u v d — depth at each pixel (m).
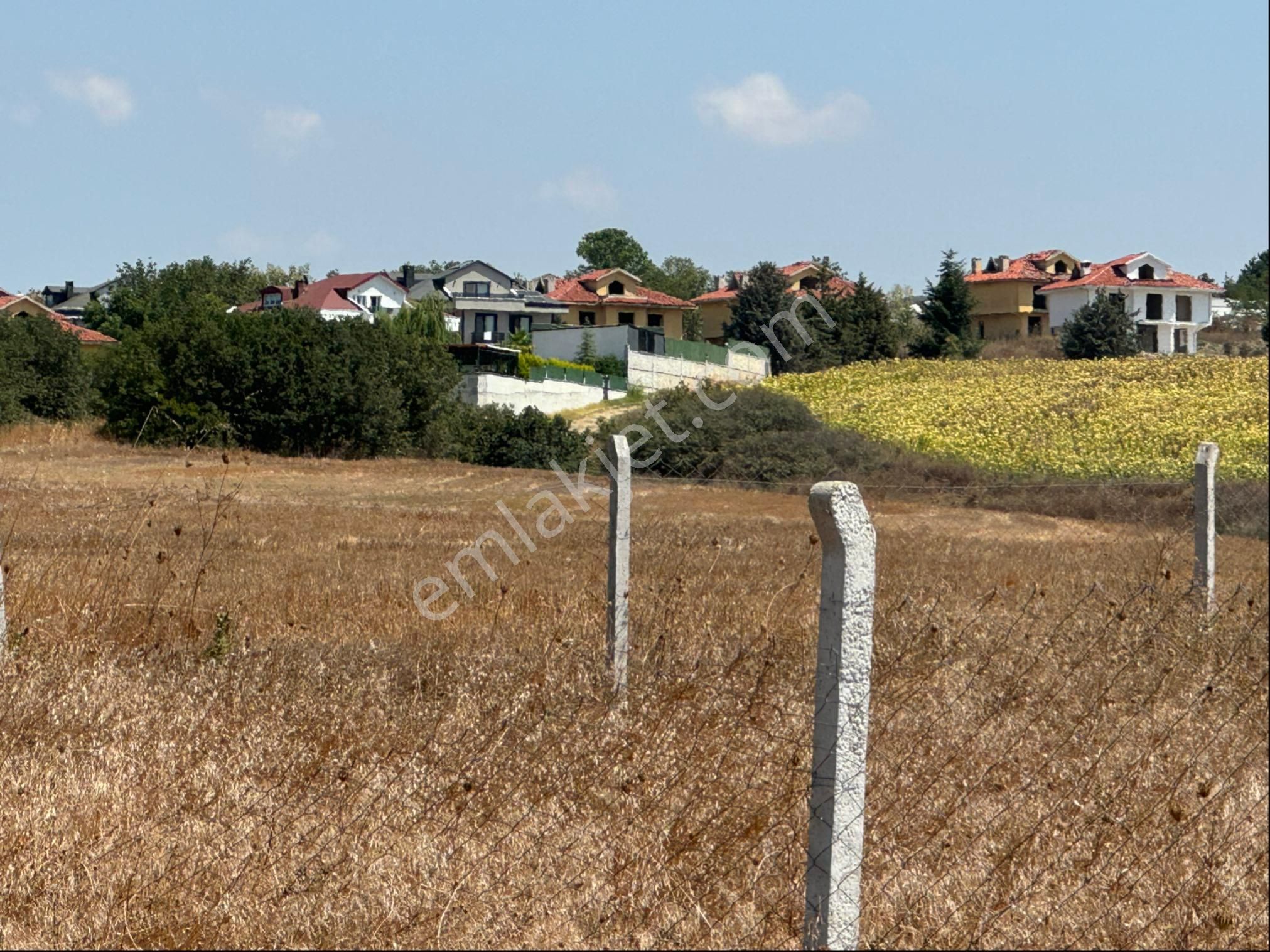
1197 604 26.48
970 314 148.75
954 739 18.08
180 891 14.07
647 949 12.68
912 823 15.62
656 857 14.48
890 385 110.75
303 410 112.25
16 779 16.78
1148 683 20.91
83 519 52.41
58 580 30.53
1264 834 15.19
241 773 17.38
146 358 111.19
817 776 11.09
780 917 13.26
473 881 14.14
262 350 112.75
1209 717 19.20
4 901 13.82
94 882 14.10
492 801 16.45
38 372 115.56
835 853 10.97
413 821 15.76
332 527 57.62
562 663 22.72
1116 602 27.33
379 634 28.47
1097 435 85.94
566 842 14.99
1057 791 16.55
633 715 19.08
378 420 112.94
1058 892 14.10
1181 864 14.61
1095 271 164.75
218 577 36.69
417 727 19.14
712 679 20.69
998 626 25.27
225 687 21.28
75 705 19.81
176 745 18.23
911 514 56.47
